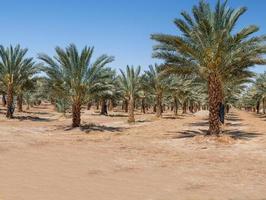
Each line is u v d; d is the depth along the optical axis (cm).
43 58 3073
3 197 985
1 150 1786
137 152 1923
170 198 1049
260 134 2881
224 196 1087
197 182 1260
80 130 3077
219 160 1717
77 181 1218
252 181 1288
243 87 5359
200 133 2944
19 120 4119
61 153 1797
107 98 5688
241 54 2323
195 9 2377
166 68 2469
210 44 2317
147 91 5353
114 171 1408
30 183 1162
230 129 3422
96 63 3158
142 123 4288
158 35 2352
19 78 4247
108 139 2509
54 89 3169
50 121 4291
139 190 1130
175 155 1850
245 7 2319
